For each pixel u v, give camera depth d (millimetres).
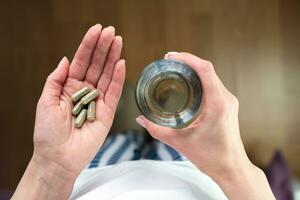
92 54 448
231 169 455
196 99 403
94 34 439
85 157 459
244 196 454
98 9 994
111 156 667
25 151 1010
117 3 993
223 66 995
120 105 876
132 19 992
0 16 1007
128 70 988
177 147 451
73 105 462
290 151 1005
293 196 859
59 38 1000
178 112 404
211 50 992
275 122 1002
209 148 446
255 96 1000
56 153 448
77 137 455
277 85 1000
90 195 483
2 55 1009
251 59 994
